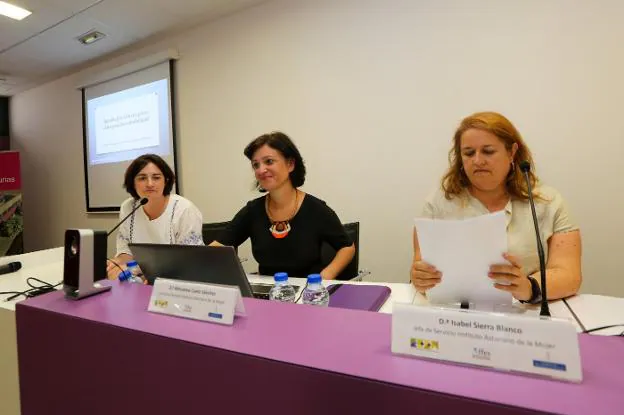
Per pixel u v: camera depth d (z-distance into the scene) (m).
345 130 2.51
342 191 2.55
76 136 4.12
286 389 0.49
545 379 0.42
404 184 2.34
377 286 1.19
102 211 3.86
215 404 0.56
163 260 1.01
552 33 1.90
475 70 2.10
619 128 1.79
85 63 3.79
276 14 2.71
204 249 0.93
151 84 3.37
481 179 1.15
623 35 1.76
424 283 0.81
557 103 1.91
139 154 3.50
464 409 0.39
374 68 2.38
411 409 0.42
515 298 0.90
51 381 0.78
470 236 0.72
